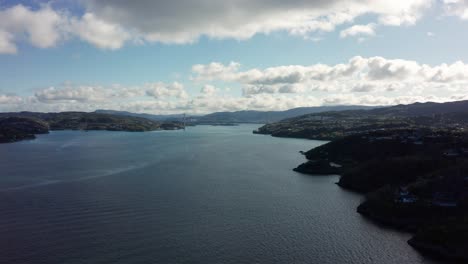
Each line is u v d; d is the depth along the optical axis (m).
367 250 83.19
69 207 111.25
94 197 123.88
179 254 78.94
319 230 95.06
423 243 85.00
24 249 79.88
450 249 81.12
